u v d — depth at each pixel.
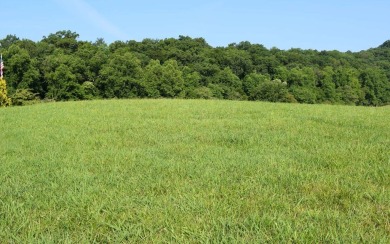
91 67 71.19
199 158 6.73
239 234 3.56
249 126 11.08
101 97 69.31
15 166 6.41
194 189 4.85
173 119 13.19
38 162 6.68
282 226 3.63
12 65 62.69
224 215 4.01
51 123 12.61
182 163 6.34
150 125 11.58
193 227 3.68
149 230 3.68
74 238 3.56
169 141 8.75
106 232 3.69
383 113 15.80
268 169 5.89
